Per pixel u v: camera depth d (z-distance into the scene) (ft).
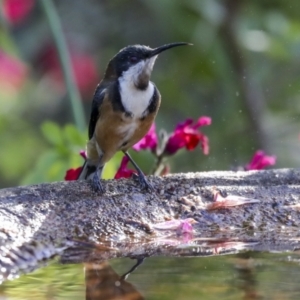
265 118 48.98
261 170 29.25
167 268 22.44
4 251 22.94
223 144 48.08
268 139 48.11
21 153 53.42
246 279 21.16
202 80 49.03
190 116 49.16
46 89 52.65
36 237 24.07
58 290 20.36
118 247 24.57
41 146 53.67
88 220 25.32
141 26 52.75
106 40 53.16
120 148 29.45
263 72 48.49
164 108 49.67
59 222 24.89
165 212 26.68
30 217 24.66
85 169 30.25
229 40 46.52
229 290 20.08
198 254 23.88
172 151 29.99
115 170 32.35
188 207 27.02
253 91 48.03
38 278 21.47
